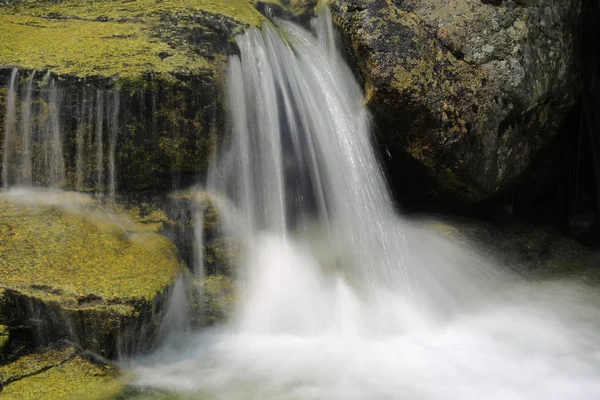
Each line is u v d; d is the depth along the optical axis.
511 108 7.52
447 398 4.95
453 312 6.77
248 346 5.71
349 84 7.62
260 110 6.88
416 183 7.79
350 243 6.97
